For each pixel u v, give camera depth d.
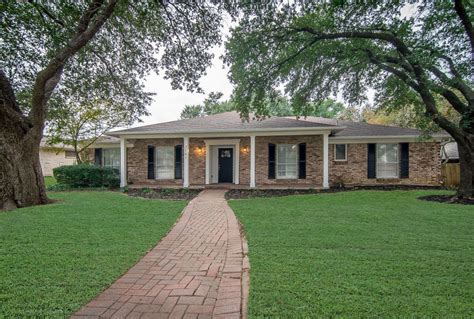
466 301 2.63
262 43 10.73
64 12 7.32
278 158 14.34
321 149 13.92
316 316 2.36
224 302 2.66
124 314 2.42
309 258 3.82
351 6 8.59
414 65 9.16
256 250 4.18
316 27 10.09
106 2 7.86
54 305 2.53
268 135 13.66
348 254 3.99
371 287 2.91
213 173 15.10
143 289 2.93
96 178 14.22
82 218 6.30
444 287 2.93
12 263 3.54
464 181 9.59
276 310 2.45
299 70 11.81
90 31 7.85
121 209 7.58
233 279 3.21
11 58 7.75
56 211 7.08
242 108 12.34
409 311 2.44
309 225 5.84
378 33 9.82
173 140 15.14
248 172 14.48
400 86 12.02
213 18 8.79
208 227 5.81
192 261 3.81
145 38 9.66
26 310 2.43
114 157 17.31
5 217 6.30
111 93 11.27
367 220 6.30
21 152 7.89
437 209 7.63
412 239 4.76
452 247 4.32
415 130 14.23
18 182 7.75
